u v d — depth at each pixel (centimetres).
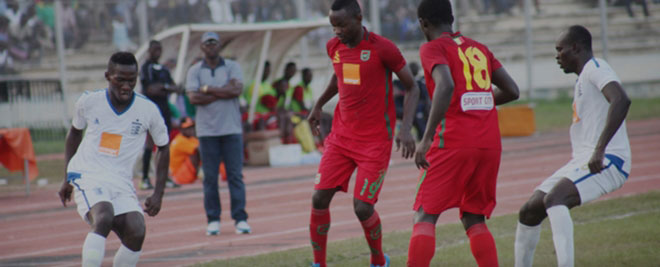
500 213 2725
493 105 1605
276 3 7388
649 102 8462
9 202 3697
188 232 2664
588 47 1670
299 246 2298
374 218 1812
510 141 5675
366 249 2125
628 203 2652
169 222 2909
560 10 10094
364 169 1791
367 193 1791
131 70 1603
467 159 1540
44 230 2891
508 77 1662
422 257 1543
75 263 2228
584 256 1891
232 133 2541
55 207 3494
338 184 1834
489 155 1564
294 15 7456
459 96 1545
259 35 4772
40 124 6425
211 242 2445
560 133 6038
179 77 4306
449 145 1543
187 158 4097
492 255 1592
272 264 1966
